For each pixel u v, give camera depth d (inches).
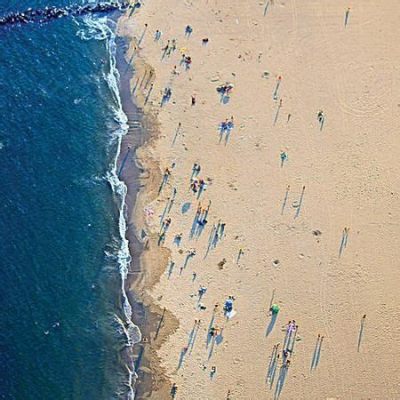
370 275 2405.3
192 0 3314.5
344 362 2203.5
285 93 2952.8
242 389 2144.4
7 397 2134.6
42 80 3024.1
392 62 3073.3
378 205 2596.0
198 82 2999.5
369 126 2842.0
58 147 2792.8
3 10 3282.5
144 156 2755.9
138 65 3073.3
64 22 3250.5
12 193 2640.3
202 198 2605.8
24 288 2379.4
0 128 2847.0
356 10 3277.6
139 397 2148.1
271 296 2346.2
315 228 2524.6
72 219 2571.4
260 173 2682.1
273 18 3250.5
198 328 2274.9
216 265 2422.5
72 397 2145.7
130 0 3316.9
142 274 2417.6
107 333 2284.7
